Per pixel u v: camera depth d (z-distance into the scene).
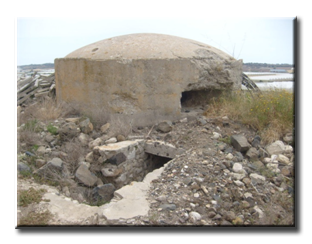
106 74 5.81
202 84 6.11
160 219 3.34
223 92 6.57
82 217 3.64
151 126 5.88
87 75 6.05
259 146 4.96
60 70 6.61
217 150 4.79
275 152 4.84
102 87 5.92
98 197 4.35
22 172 4.46
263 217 3.50
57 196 4.09
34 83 9.03
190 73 5.84
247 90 7.14
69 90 6.49
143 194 3.84
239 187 3.95
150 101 5.80
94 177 4.71
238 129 5.47
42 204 3.83
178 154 4.97
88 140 5.54
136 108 5.81
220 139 5.11
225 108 5.97
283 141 5.12
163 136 5.53
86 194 4.46
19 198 3.84
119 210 3.49
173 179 4.10
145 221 3.30
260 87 7.08
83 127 5.71
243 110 5.78
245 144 4.81
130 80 5.69
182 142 5.19
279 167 4.47
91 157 5.02
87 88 6.13
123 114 5.82
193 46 6.33
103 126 5.78
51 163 4.64
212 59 6.26
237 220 3.40
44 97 7.82
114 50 6.00
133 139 5.43
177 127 5.71
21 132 5.41
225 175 4.14
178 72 5.78
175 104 5.91
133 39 6.37
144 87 5.73
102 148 4.82
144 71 5.68
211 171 4.21
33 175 4.51
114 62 5.70
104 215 3.41
